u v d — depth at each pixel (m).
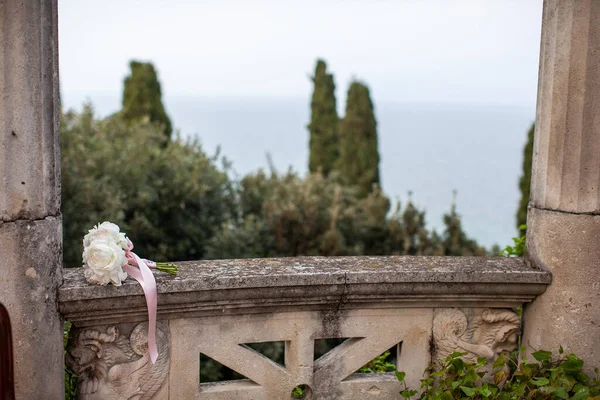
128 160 9.51
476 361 3.17
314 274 2.89
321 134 15.55
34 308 2.61
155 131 11.58
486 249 10.84
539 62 3.13
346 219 10.67
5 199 2.53
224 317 2.92
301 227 10.05
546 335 3.12
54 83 2.65
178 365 2.89
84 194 8.31
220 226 10.25
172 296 2.76
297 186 10.82
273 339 2.99
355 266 3.07
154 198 9.45
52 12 2.61
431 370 3.14
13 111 2.50
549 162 3.05
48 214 2.64
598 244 2.98
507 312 3.18
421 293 3.03
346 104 14.50
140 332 2.82
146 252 9.36
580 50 2.91
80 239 8.23
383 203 10.92
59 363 2.72
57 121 2.70
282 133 81.06
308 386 3.04
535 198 3.18
